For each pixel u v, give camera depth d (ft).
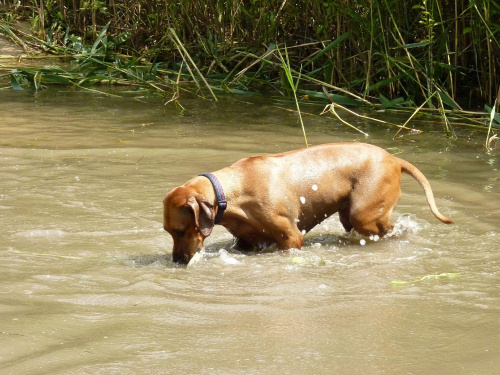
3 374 13.64
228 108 42.42
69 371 13.76
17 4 63.67
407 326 15.96
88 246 21.76
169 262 20.80
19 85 48.26
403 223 23.65
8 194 26.40
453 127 37.52
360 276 19.31
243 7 49.06
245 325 16.07
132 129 37.04
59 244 21.88
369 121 38.91
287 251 21.89
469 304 17.16
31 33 60.13
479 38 39.34
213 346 14.97
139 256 21.20
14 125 37.60
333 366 14.08
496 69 41.57
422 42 38.55
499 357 14.35
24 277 19.07
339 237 23.44
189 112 41.32
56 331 15.62
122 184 27.73
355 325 16.02
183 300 17.58
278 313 16.78
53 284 18.66
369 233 22.50
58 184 27.68
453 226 23.32
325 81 42.98
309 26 48.34
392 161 22.94
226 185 21.68
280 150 32.68
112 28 58.95
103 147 33.22
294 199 22.09
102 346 14.89
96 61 50.14
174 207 20.58
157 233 22.94
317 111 41.60
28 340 15.10
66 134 35.78
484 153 32.17
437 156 31.65
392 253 21.25
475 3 37.78
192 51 53.31
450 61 43.29
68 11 61.41
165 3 53.01
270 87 48.70
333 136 35.45
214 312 16.85
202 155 31.86
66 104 43.34
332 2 40.52
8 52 57.06
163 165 30.37
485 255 20.74
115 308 17.06
